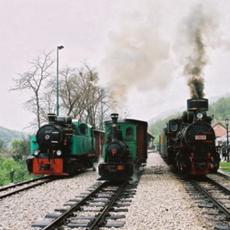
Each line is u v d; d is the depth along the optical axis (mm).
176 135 25312
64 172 22250
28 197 14375
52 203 13023
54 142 22312
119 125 20875
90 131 28719
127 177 18844
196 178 21547
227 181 19906
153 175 23531
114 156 19141
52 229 9320
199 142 20797
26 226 9688
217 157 21969
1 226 9680
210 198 13234
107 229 9422
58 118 23328
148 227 9578
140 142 22953
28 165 22812
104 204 12641
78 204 12055
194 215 10953
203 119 21516
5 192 16234
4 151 53625
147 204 12695
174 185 17922
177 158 22781
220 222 10141
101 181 19688
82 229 9398
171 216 10820
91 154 27906
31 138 24109
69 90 42312
